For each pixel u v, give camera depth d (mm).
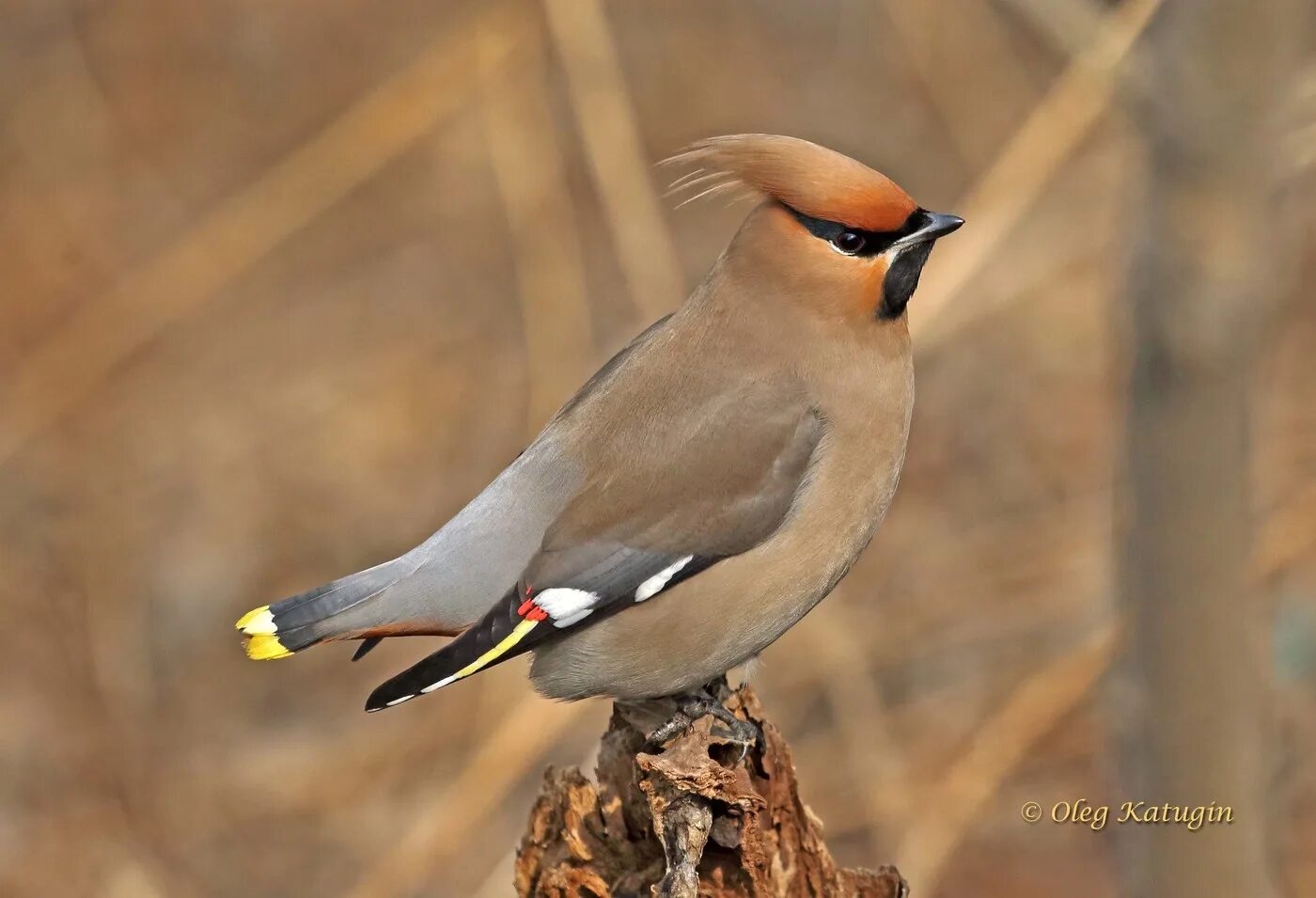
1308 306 14789
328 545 15789
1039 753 13453
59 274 17578
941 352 15992
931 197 17844
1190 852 7168
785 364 7969
